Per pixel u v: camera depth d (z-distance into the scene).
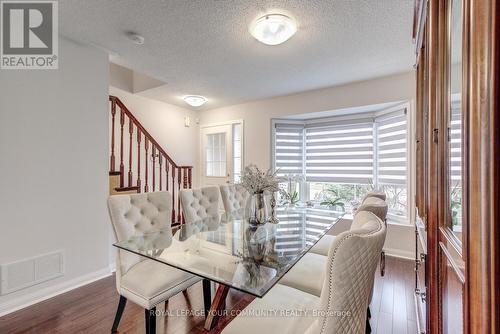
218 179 4.85
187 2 1.78
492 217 0.45
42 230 2.13
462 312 0.72
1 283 1.91
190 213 2.53
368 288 0.98
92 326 1.77
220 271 1.45
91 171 2.47
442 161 1.12
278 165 4.18
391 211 3.39
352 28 2.09
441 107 1.12
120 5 1.82
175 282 1.64
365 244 0.84
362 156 3.76
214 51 2.51
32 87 2.08
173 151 4.66
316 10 1.85
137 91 3.89
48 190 2.17
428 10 1.33
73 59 2.33
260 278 1.34
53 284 2.19
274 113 4.14
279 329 1.07
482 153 0.48
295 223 2.51
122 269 1.71
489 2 0.46
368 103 3.33
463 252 0.65
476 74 0.50
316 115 3.95
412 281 2.49
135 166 4.03
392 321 1.88
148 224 1.99
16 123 1.99
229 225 2.40
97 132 2.52
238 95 4.00
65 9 1.87
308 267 1.74
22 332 1.71
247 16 1.94
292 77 3.22
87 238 2.44
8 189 1.95
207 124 5.00
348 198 3.96
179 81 3.38
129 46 2.43
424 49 1.56
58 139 2.24
